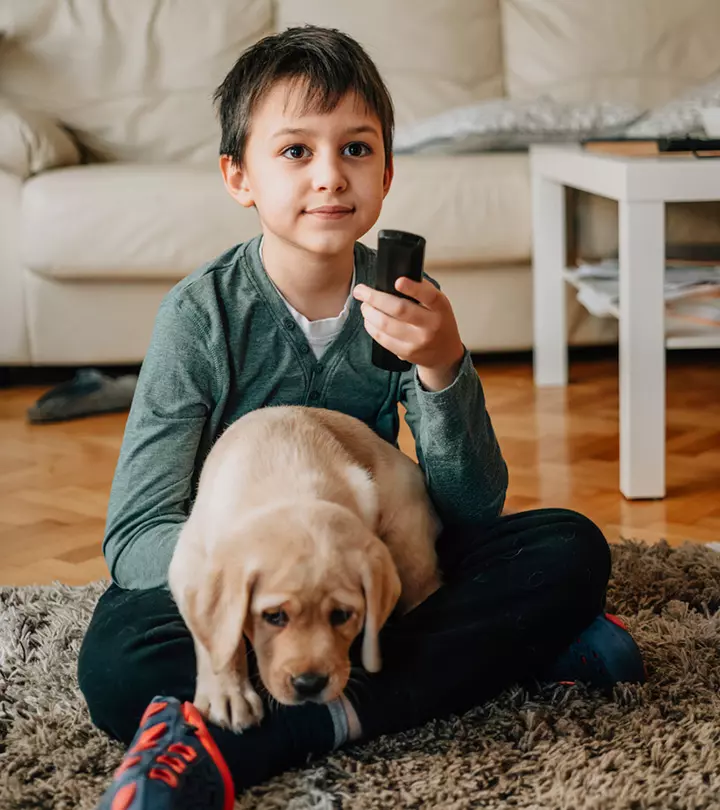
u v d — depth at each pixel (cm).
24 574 164
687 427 232
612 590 145
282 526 97
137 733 95
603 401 255
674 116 255
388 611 99
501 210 264
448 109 321
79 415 256
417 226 263
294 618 95
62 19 314
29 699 120
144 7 317
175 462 120
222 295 124
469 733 108
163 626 106
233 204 261
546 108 281
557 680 119
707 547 160
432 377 112
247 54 121
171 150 316
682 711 111
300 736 102
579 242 271
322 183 111
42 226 262
